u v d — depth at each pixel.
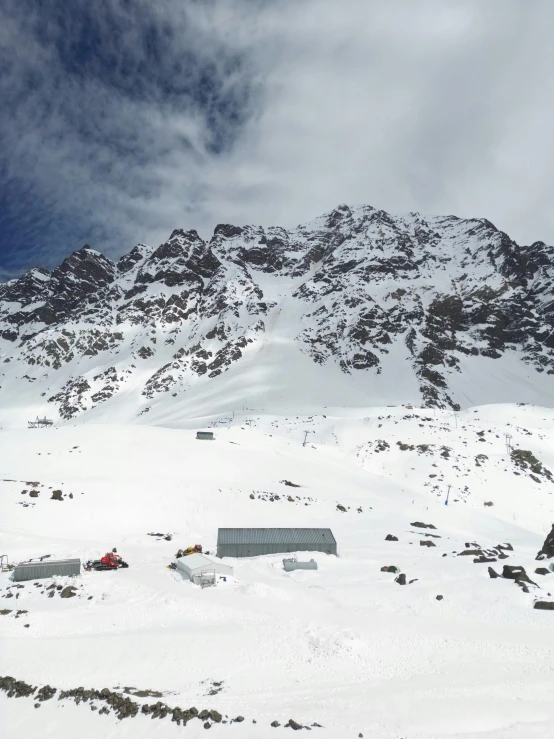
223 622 30.98
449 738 17.41
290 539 53.66
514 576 37.03
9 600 36.22
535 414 168.25
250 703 20.89
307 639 27.55
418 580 39.09
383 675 23.27
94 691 22.48
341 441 131.75
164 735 18.83
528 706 19.55
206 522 67.56
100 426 102.94
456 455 117.81
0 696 22.88
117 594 36.41
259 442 113.69
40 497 64.06
